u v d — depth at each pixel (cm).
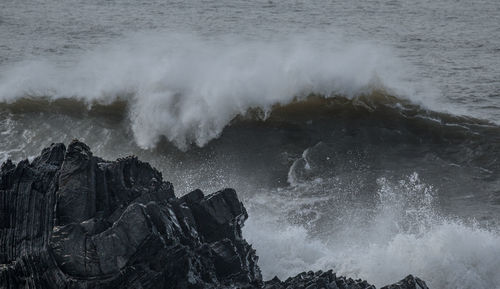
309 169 8375
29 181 5000
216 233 5425
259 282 5153
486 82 11931
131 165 5378
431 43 15150
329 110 9444
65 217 4838
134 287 4531
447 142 8938
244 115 9306
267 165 8519
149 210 4825
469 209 7462
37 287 4581
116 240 4569
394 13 18900
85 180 4950
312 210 7381
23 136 9250
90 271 4547
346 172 8288
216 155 8762
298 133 9119
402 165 8456
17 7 18712
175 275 4725
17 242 4775
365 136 9056
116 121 9425
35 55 13375
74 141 5147
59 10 18512
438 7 19825
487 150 8694
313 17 18100
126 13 18312
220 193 5534
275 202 7581
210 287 4831
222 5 19650
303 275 5291
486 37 15925
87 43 14600
